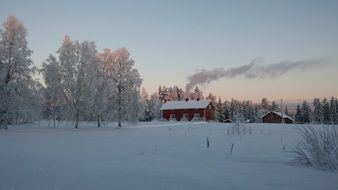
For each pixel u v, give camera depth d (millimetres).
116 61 55406
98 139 28234
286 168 11859
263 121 89375
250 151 18219
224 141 24953
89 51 50812
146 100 130125
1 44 44094
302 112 103188
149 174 9820
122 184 8258
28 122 46562
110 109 53688
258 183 8664
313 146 12836
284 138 26875
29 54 45844
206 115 101375
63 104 49969
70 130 44594
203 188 7938
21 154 15023
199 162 13320
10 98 42781
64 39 50344
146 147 20703
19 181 8438
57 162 12250
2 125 44062
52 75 49344
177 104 104938
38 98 46250
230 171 10836
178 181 8750
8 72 43844
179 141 25562
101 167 11148
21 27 45281
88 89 49500
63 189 7582
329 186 8445
